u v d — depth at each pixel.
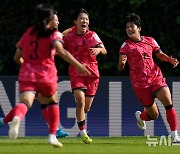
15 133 24.73
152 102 34.00
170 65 44.56
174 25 44.66
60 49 25.62
